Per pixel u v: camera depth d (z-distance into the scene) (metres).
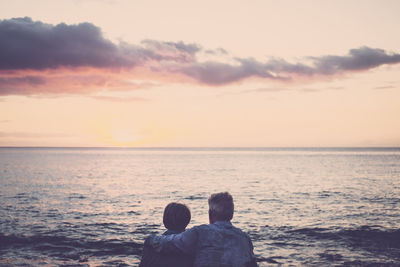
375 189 29.52
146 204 21.22
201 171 56.44
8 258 9.51
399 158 119.56
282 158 125.50
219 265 2.65
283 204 21.20
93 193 26.81
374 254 10.09
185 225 3.11
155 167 68.56
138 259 9.57
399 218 16.19
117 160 106.75
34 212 17.73
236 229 2.90
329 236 12.43
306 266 8.99
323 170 57.53
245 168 64.94
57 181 37.16
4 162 86.00
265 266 9.04
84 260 9.40
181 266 2.77
